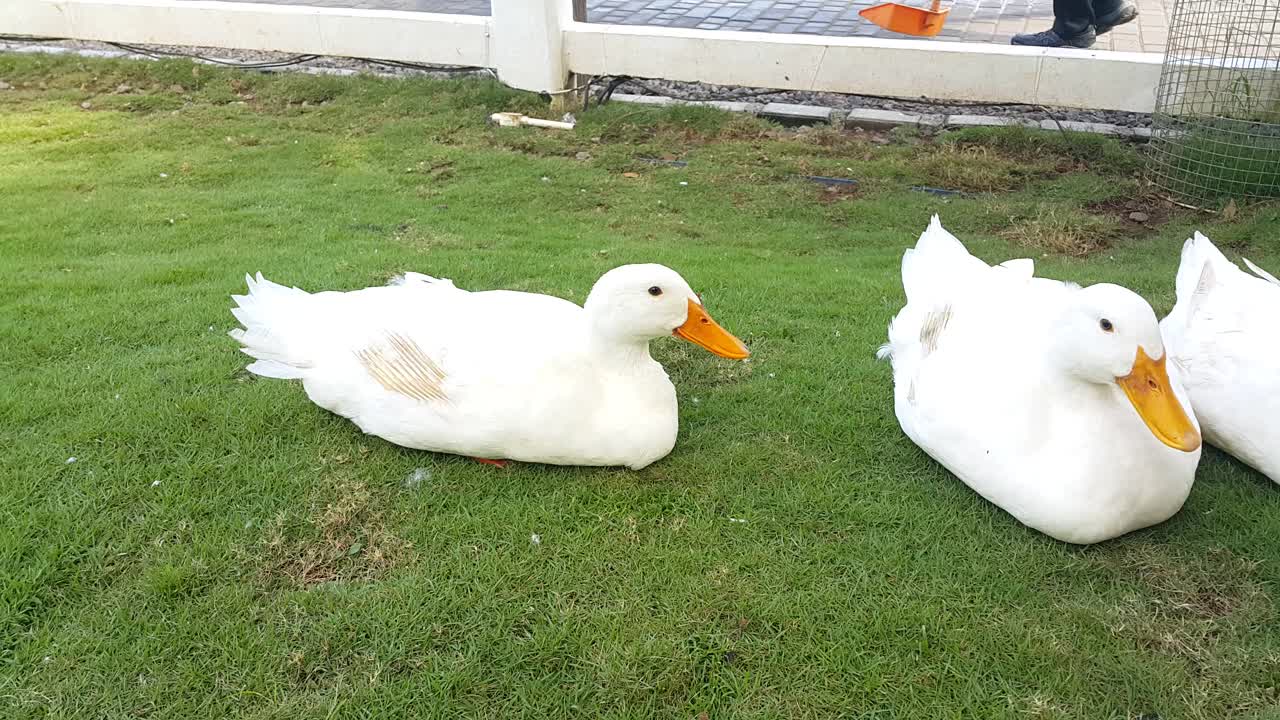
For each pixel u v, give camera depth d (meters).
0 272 1.46
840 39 2.24
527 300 1.05
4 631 0.81
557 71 2.38
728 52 2.30
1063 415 0.88
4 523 0.91
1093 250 1.65
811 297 1.41
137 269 1.48
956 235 1.74
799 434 1.08
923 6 3.06
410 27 2.48
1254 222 1.71
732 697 0.77
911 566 0.88
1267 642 0.80
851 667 0.78
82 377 1.16
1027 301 1.00
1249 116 1.89
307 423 1.08
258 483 0.98
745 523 0.94
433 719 0.75
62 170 2.01
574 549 0.90
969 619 0.83
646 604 0.84
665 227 1.78
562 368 0.96
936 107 2.43
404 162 2.11
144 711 0.75
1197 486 0.98
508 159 2.12
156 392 1.13
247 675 0.78
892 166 2.06
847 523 0.94
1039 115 2.35
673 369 1.22
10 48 2.88
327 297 1.07
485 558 0.89
